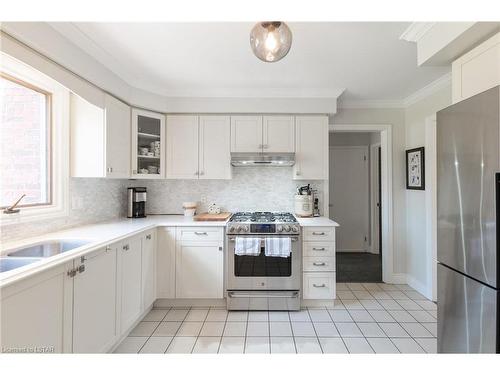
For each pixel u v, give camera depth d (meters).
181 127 3.15
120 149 2.64
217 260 2.78
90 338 1.71
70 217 2.38
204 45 2.11
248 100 3.09
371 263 4.49
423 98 3.08
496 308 1.26
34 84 2.06
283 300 2.71
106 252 1.88
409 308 2.79
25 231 1.94
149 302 2.60
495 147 1.24
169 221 2.86
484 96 1.30
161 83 2.89
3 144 1.91
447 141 1.56
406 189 3.44
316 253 2.78
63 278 1.48
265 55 1.47
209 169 3.15
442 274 1.61
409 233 3.40
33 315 1.29
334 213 5.26
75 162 2.39
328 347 2.11
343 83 2.88
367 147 5.21
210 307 2.82
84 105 2.39
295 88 3.02
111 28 1.87
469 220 1.40
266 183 3.44
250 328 2.39
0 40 1.48
